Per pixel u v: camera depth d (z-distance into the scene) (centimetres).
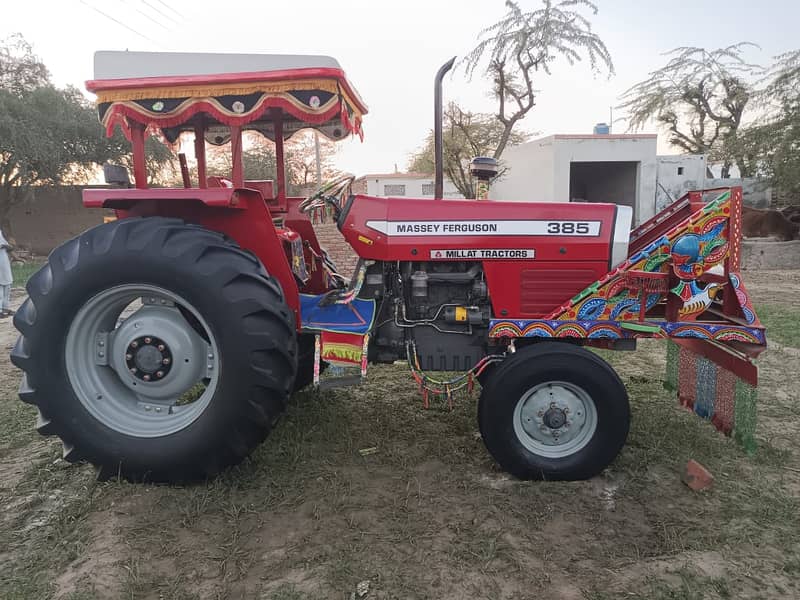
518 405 279
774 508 255
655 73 2530
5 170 1833
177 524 243
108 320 282
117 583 208
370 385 429
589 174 2103
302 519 247
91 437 269
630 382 436
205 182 372
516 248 295
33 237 2092
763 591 204
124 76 277
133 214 296
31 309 269
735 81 2377
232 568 216
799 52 1488
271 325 259
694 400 330
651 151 1691
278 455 303
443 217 297
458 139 1659
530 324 288
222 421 259
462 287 309
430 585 206
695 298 289
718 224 279
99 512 253
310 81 266
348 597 200
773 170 1527
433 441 327
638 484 278
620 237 292
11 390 427
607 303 289
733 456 308
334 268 411
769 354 512
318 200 341
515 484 277
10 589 205
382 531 238
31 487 278
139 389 282
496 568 215
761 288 991
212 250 261
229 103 275
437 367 312
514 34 1287
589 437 279
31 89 1906
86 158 1908
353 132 315
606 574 212
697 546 229
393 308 314
